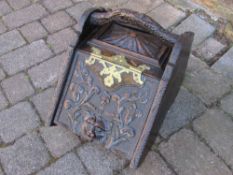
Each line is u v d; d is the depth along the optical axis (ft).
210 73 7.82
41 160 6.44
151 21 5.52
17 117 7.09
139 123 5.73
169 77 5.39
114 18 5.77
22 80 7.76
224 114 7.09
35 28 8.91
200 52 8.29
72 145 6.63
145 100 5.67
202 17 9.08
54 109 6.18
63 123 6.19
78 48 5.99
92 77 5.95
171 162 6.39
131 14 5.55
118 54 5.83
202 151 6.53
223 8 8.91
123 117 5.81
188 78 7.70
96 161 6.42
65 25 8.99
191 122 6.95
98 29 6.22
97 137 5.97
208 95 7.39
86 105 6.01
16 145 6.64
